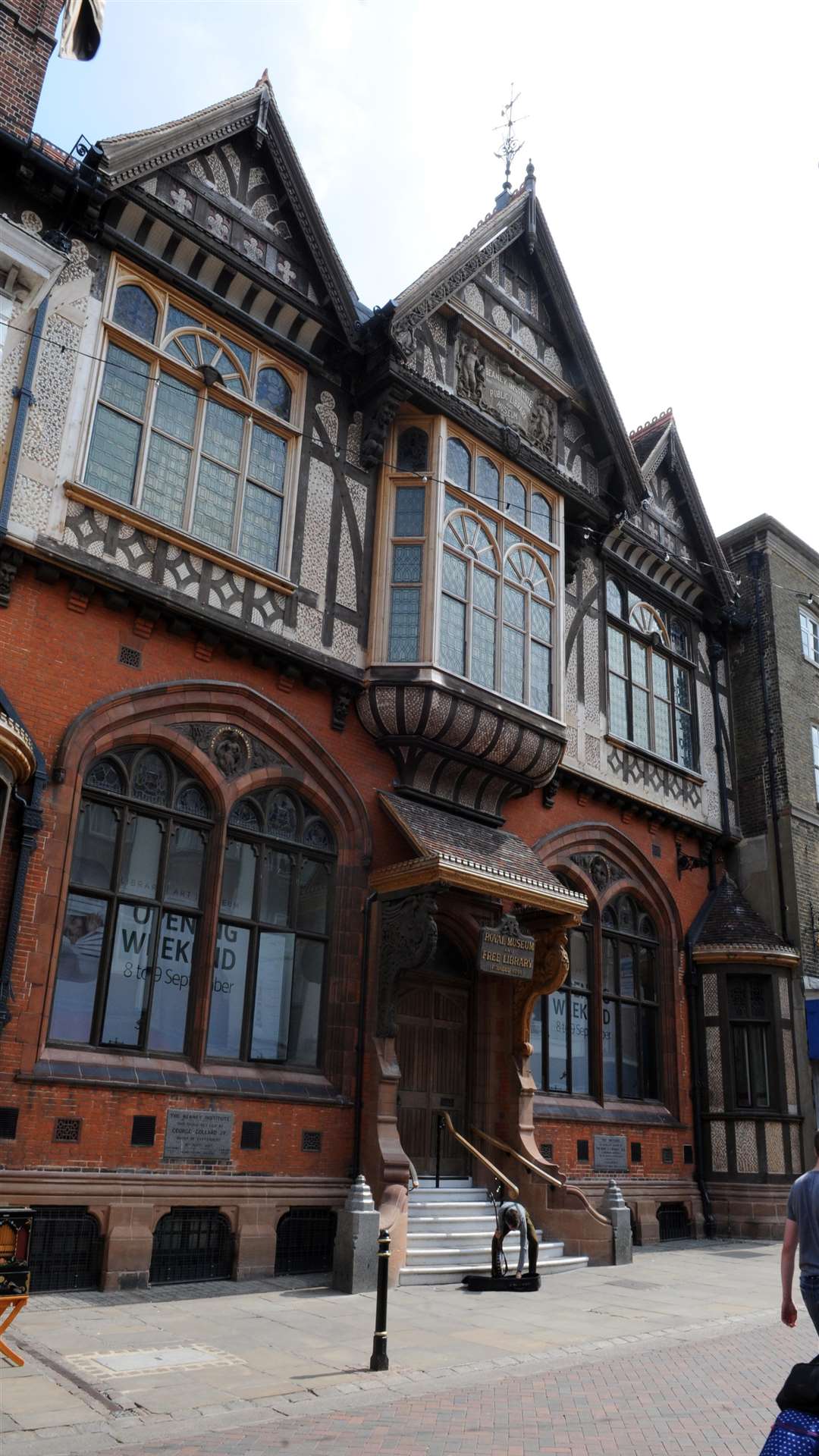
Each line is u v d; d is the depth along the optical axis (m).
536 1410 6.66
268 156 13.91
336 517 13.98
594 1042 16.39
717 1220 17.20
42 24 11.77
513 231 16.33
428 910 12.36
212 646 12.23
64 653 10.91
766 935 18.75
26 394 10.93
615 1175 15.82
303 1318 9.12
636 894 18.05
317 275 14.20
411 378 14.31
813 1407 4.19
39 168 11.34
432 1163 13.47
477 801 14.77
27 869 10.04
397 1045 13.55
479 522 15.09
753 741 21.00
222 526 12.73
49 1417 6.04
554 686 15.75
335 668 13.29
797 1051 18.33
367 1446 5.82
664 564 19.91
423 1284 11.09
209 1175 10.83
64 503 11.14
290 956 12.48
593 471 17.70
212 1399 6.59
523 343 16.69
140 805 11.34
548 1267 12.25
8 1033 9.66
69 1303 9.15
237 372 13.31
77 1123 9.98
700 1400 7.05
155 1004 11.08
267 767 12.59
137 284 12.44
